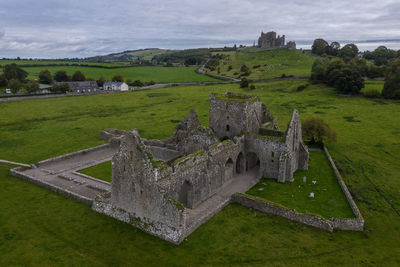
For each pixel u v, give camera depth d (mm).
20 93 156375
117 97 146625
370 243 31984
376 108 108125
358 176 51188
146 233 33344
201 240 31922
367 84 146000
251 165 54031
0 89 166125
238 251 30141
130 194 35000
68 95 152625
